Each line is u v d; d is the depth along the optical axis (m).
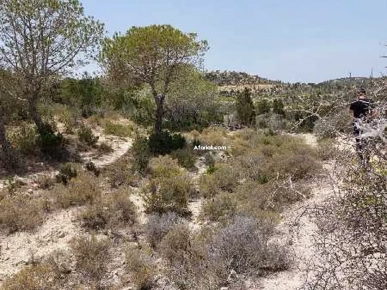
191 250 6.97
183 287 5.99
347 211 3.15
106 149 14.74
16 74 13.65
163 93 17.09
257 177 11.31
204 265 6.34
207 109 25.92
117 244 7.67
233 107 28.48
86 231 8.20
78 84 20.33
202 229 7.74
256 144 16.89
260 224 7.35
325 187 5.29
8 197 9.46
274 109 26.81
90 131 15.12
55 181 10.83
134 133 18.41
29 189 10.27
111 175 11.39
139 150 13.86
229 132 21.95
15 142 12.97
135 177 11.52
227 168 11.89
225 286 5.82
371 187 3.03
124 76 16.62
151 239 7.72
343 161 3.40
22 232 8.12
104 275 6.59
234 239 6.50
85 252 7.05
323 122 3.48
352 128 3.37
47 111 17.23
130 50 15.59
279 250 6.22
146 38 15.46
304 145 15.26
